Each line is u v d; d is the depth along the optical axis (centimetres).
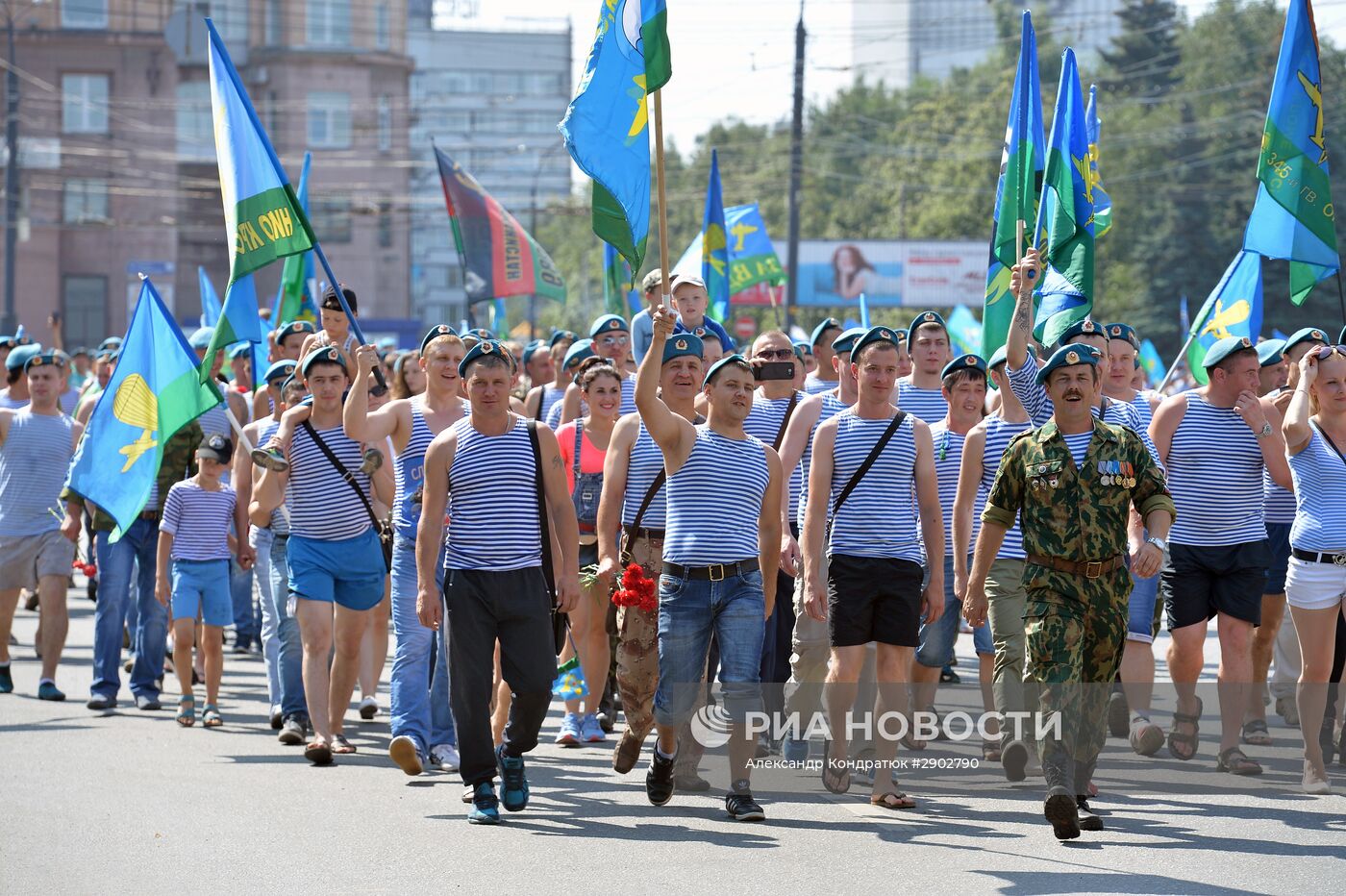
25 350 3005
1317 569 2039
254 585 3484
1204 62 17638
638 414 2111
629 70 2000
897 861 1683
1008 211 2480
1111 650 1802
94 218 16688
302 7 18162
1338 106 13662
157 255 16788
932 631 2147
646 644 2005
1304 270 2611
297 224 2448
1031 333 2102
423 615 1880
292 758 2281
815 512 1928
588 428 2403
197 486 2583
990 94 19400
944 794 2012
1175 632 2242
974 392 2327
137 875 1627
